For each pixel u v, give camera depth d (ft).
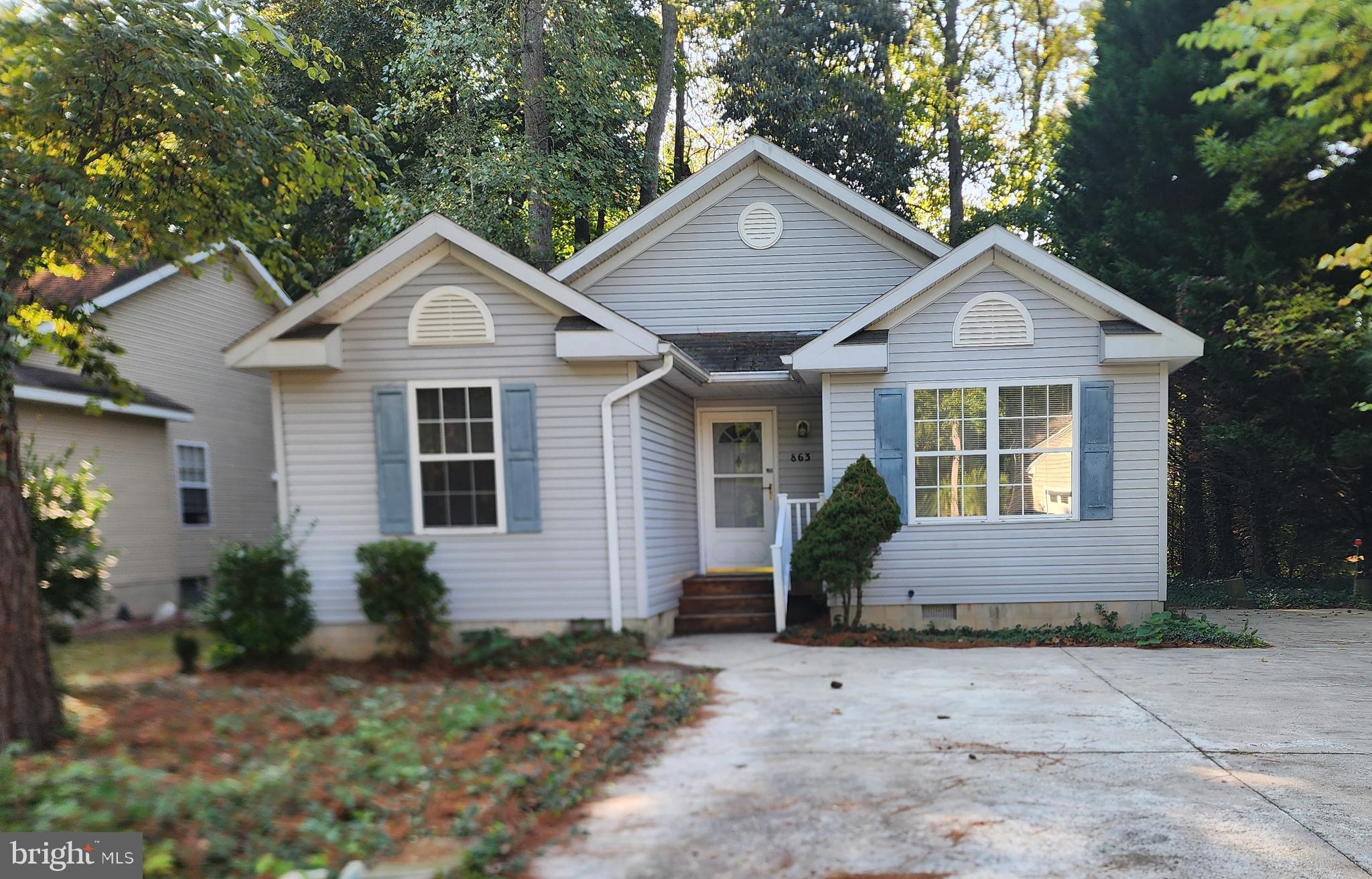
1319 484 52.31
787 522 39.34
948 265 36.40
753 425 45.91
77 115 28.32
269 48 60.64
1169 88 53.06
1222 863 14.02
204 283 52.65
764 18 77.56
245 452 55.93
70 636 31.65
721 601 39.81
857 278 45.91
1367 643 34.78
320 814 15.40
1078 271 35.81
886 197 76.89
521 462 34.04
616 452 34.06
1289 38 31.27
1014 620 37.14
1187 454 61.21
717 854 14.52
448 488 34.14
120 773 16.25
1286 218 48.80
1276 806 16.51
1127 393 36.58
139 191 31.22
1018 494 37.19
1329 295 47.01
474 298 34.14
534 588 34.09
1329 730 21.65
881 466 37.55
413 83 57.36
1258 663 30.40
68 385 40.57
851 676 28.45
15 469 21.29
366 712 22.97
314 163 32.45
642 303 46.70
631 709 23.34
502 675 29.40
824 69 77.56
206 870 13.20
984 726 22.20
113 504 44.24
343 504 34.12
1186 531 61.82
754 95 76.43
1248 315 48.06
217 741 20.18
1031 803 16.66
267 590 29.76
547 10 60.49
